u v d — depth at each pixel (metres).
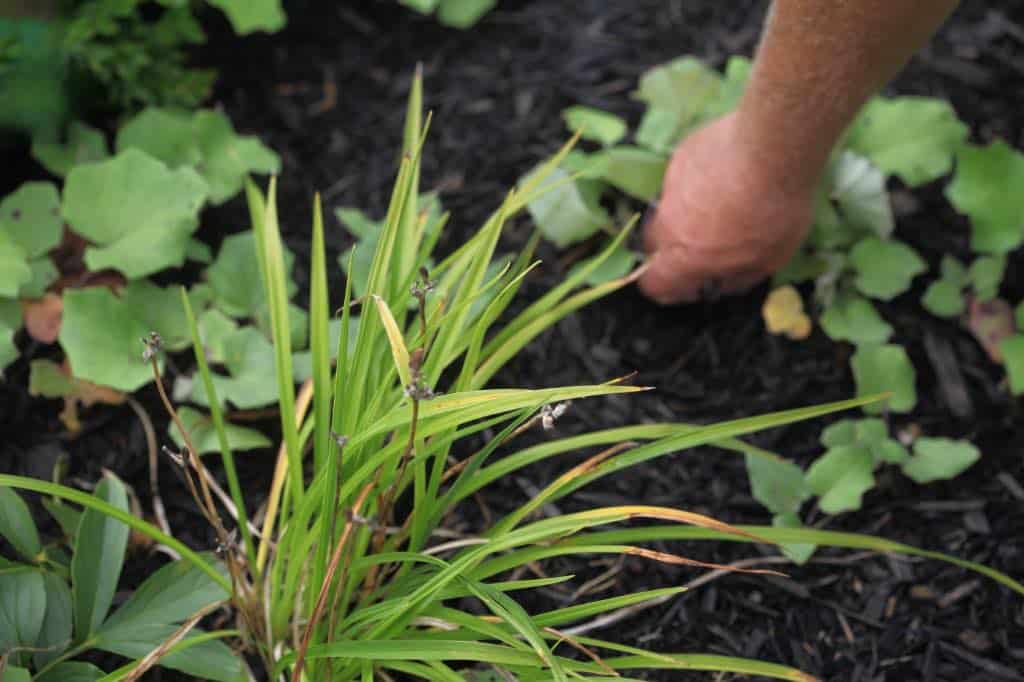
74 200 1.23
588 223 1.26
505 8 1.43
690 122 1.31
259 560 1.09
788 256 1.24
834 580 1.18
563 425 1.23
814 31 1.08
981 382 1.26
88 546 1.10
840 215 1.29
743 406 1.24
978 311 1.27
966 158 1.29
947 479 1.22
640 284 1.28
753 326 1.28
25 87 1.29
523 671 1.06
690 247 1.22
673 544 1.19
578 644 1.02
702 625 1.16
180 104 1.34
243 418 1.22
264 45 1.40
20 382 1.22
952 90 1.38
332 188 1.33
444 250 1.29
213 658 1.08
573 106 1.37
